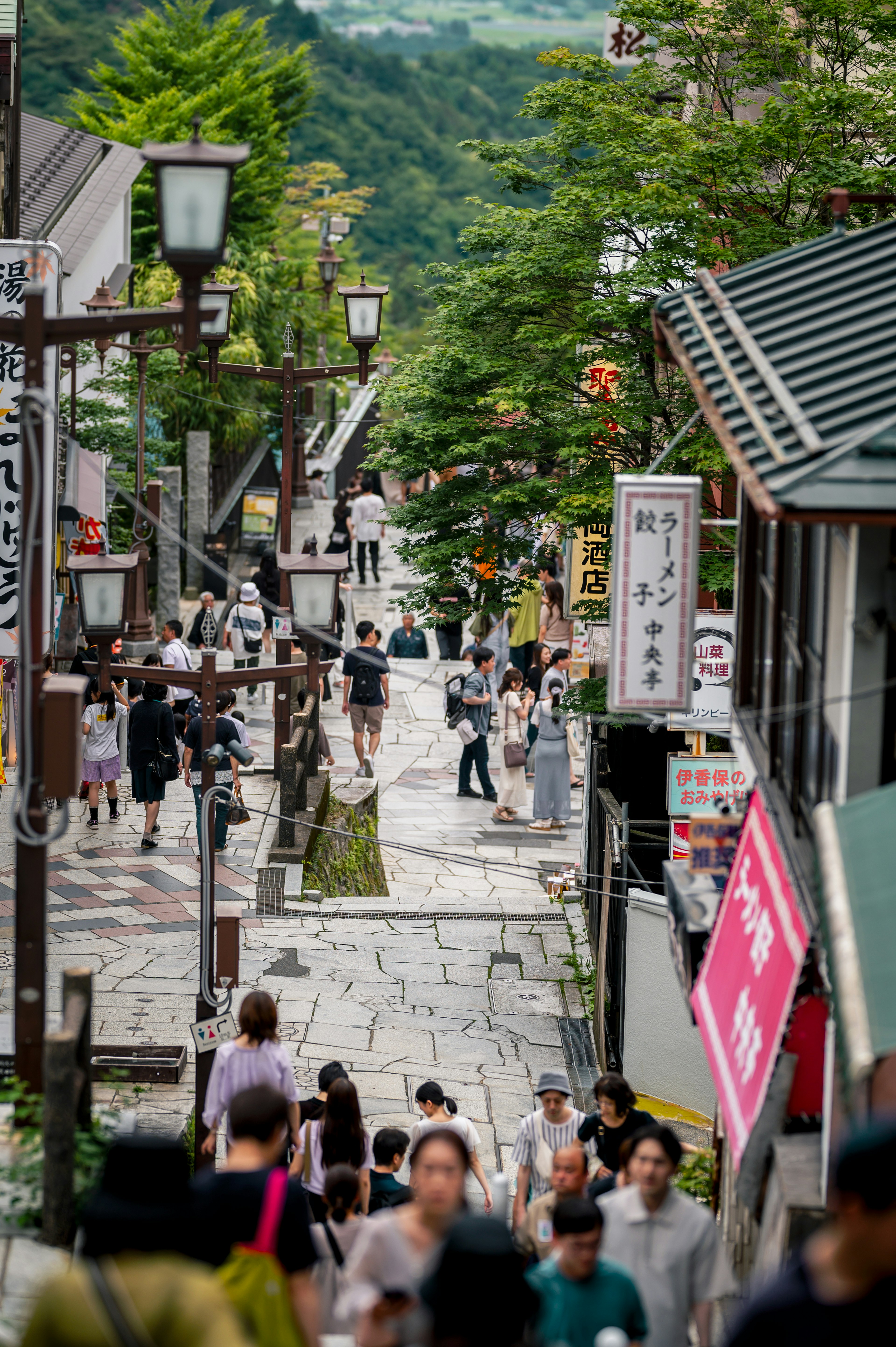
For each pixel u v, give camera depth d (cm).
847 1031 613
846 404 786
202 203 909
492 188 12594
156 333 3978
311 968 1891
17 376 1534
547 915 2145
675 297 1038
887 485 711
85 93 5284
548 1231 906
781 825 874
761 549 1070
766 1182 880
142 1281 480
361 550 4144
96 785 2272
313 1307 692
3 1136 983
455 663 3503
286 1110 749
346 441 5519
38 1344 468
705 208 1909
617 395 2000
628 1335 689
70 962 1778
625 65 3155
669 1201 775
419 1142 770
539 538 2072
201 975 1341
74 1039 896
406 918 2102
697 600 1407
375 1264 699
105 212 3588
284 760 2180
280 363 4612
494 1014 1811
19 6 2430
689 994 977
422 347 2173
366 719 2755
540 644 2950
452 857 1766
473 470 2108
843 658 790
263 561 3422
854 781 775
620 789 1944
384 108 12444
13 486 1537
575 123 2020
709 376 898
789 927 814
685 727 1073
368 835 2522
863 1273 429
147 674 1627
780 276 1003
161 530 3512
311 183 6669
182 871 2116
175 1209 501
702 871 1009
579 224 1922
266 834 2289
